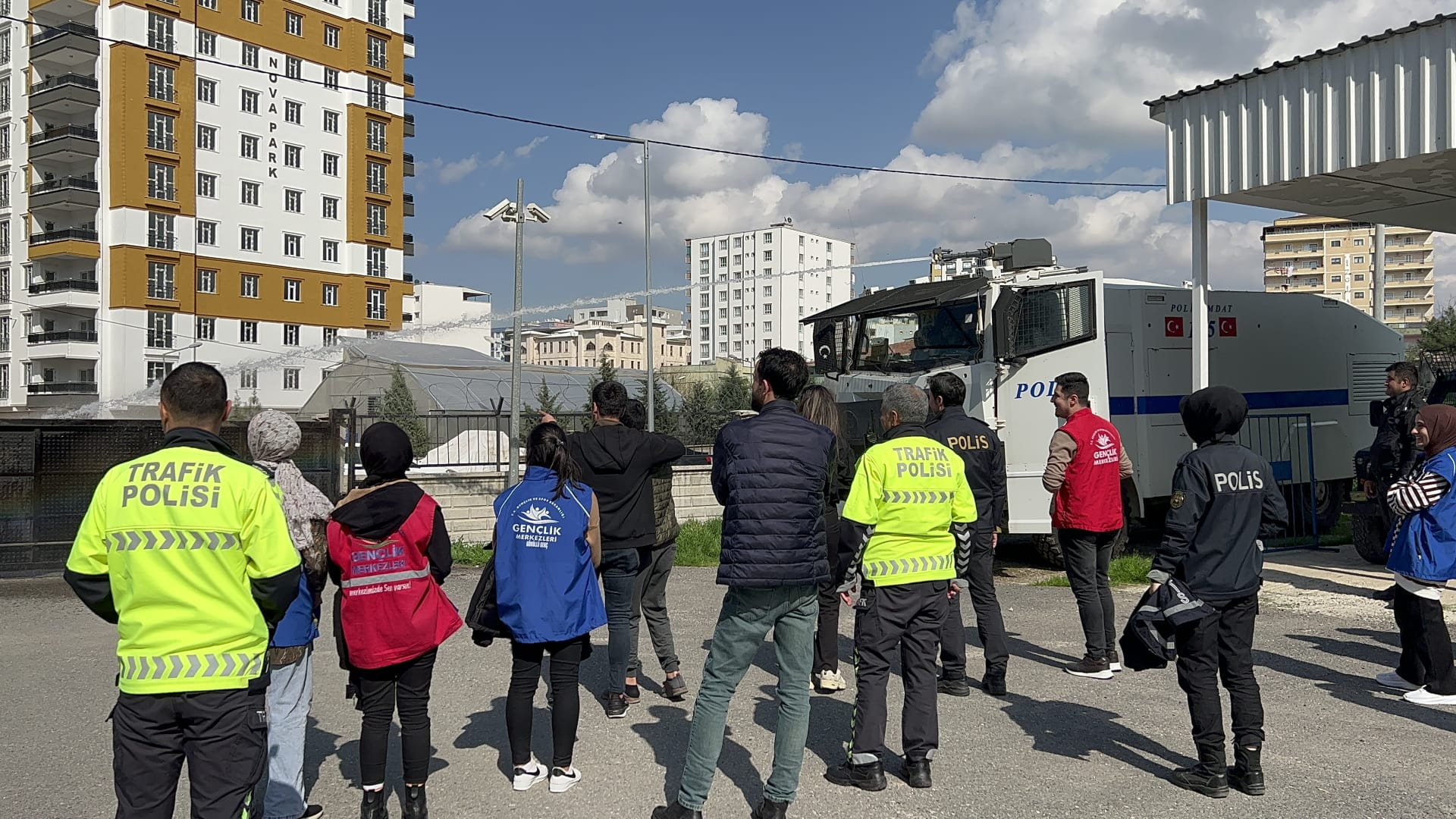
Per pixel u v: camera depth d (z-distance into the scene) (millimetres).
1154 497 11094
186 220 52812
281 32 57094
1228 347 12219
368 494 4090
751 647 4141
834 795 4473
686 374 45250
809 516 4148
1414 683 5957
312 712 5918
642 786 4617
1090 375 9867
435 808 4379
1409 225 11539
